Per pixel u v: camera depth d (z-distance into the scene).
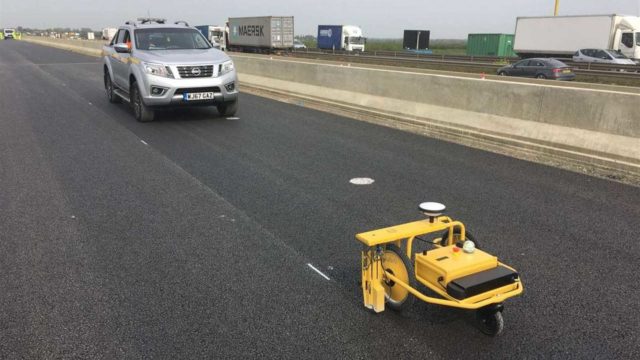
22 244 4.56
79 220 5.14
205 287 3.83
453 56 43.31
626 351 3.10
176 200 5.76
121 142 8.70
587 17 32.69
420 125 10.51
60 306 3.56
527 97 8.78
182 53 10.78
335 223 5.11
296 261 4.27
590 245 4.61
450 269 3.01
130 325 3.34
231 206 5.58
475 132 9.40
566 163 7.61
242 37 54.22
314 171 7.01
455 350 3.09
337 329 3.31
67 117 11.12
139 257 4.32
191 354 3.04
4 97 14.24
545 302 3.64
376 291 3.39
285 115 11.81
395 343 3.16
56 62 28.84
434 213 3.44
